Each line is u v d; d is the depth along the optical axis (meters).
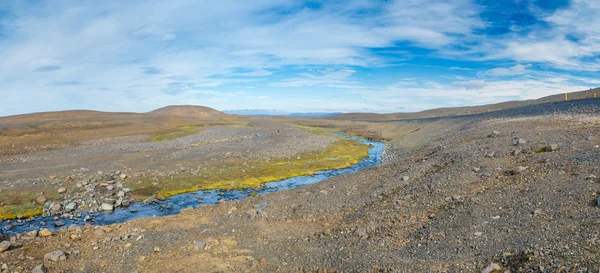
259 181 37.97
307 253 16.12
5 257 15.74
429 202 19.94
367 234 17.34
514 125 40.75
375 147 69.06
